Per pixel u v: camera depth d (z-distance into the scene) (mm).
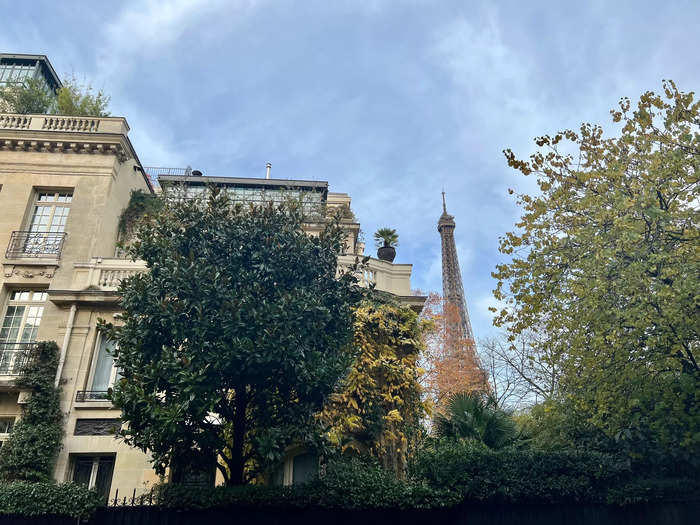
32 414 14836
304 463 14938
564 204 12453
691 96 10992
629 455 12453
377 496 11086
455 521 11391
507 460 12031
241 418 11219
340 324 11727
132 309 10883
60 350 15945
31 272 17266
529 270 12383
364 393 14312
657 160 11148
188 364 9680
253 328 10070
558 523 11641
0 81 26984
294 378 10516
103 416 15336
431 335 38344
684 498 11984
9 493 10602
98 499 10820
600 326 11031
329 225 13016
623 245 10625
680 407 11156
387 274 17453
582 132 12578
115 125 20125
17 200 18453
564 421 14344
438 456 12062
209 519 10531
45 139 19172
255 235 11664
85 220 18281
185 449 10547
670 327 10742
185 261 10789
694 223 11148
